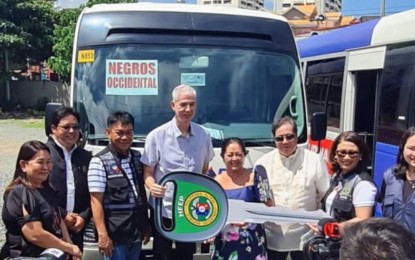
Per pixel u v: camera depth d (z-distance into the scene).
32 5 31.33
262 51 5.40
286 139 4.04
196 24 5.33
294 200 4.05
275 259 4.04
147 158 4.24
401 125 6.80
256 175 4.00
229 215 3.19
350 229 1.50
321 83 9.87
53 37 31.45
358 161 3.90
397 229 1.44
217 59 5.29
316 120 5.22
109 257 4.08
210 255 4.37
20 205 3.64
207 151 4.44
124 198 4.05
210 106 5.18
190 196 2.91
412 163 3.93
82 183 4.18
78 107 5.10
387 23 7.46
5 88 32.12
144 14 5.30
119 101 5.10
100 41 5.23
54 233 3.79
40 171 3.71
